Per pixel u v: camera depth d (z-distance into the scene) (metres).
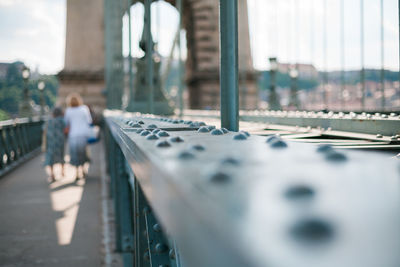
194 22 26.19
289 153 0.75
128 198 4.08
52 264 3.84
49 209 5.96
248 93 18.66
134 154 1.09
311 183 0.38
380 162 0.60
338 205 0.31
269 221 0.28
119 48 13.08
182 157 0.69
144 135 1.33
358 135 2.08
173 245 1.39
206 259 0.33
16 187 7.67
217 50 26.11
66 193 7.11
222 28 2.03
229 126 2.06
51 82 63.81
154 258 1.62
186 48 28.58
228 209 0.32
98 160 11.91
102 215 5.58
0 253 4.12
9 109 47.25
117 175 4.39
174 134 1.38
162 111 9.52
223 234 0.29
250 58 18.69
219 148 0.87
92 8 26.77
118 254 4.11
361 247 0.22
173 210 0.49
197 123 2.07
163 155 0.74
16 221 5.31
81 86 26.41
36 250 4.21
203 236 0.34
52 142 8.46
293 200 0.33
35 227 5.04
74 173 9.38
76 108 8.52
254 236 0.25
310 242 0.23
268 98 9.71
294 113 3.92
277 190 0.36
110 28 18.00
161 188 0.58
